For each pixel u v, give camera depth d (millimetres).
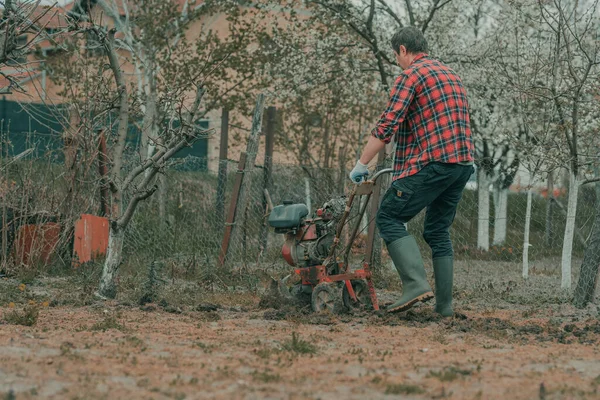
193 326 5902
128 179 7484
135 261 10344
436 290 6633
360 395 3725
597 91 9430
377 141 6195
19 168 10453
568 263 9031
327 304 6543
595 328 6055
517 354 4930
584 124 11469
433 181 6156
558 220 12820
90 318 6230
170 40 18047
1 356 4484
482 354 4902
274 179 13281
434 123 6129
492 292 8719
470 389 3883
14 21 7066
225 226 10289
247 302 7496
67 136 10461
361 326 5992
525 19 13445
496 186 16156
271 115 13023
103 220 10641
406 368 4398
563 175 14422
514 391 3848
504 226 15594
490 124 15258
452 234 13789
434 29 15484
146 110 13586
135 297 7512
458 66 15203
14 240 9688
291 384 3928
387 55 15492
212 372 4180
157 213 11922
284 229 6926
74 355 4535
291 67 15609
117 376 4062
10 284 8531
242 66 16484
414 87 6145
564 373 4348
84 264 9750
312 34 15758
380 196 9719
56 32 7523
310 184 13250
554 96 9070
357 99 16250
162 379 4008
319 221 6883
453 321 6211
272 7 16703
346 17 14836
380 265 10055
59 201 10430
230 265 10070
